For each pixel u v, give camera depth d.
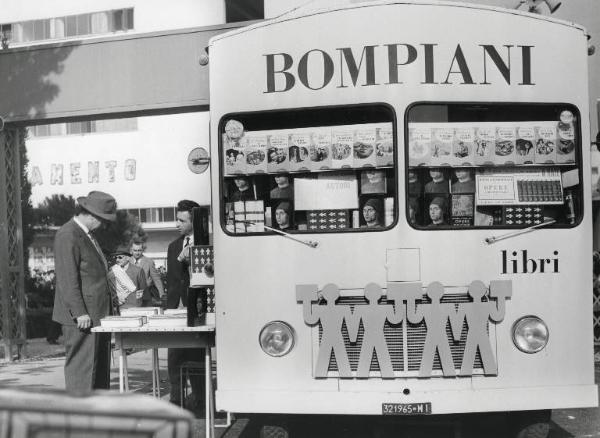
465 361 4.94
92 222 6.44
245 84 5.24
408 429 6.23
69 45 10.97
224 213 5.22
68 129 35.72
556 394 5.02
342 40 5.14
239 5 17.83
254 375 5.11
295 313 5.07
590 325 5.11
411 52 5.09
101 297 6.41
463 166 5.07
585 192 5.16
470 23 5.12
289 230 5.12
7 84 11.24
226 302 5.17
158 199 35.16
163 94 10.65
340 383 4.98
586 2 10.73
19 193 11.84
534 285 5.05
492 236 5.04
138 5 29.64
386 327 4.96
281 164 5.18
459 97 5.09
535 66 5.17
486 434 6.05
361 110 5.12
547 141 5.16
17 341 11.88
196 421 6.85
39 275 24.41
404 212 5.01
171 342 5.58
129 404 2.02
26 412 1.98
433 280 4.99
